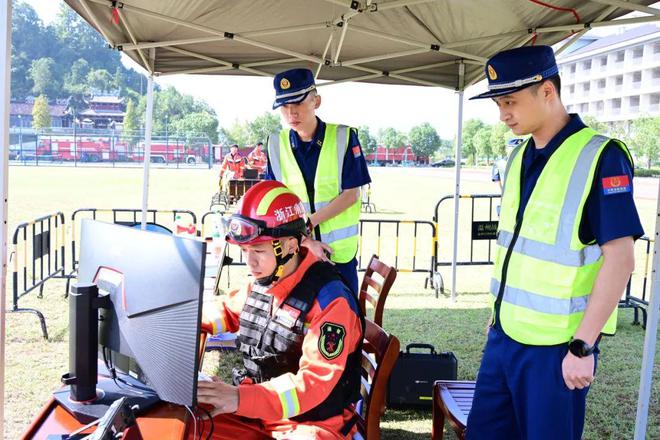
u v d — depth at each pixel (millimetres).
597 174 1993
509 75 2057
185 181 28922
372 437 2221
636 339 6137
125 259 1579
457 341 5730
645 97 58844
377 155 70500
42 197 19422
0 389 2242
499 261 2344
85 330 1641
